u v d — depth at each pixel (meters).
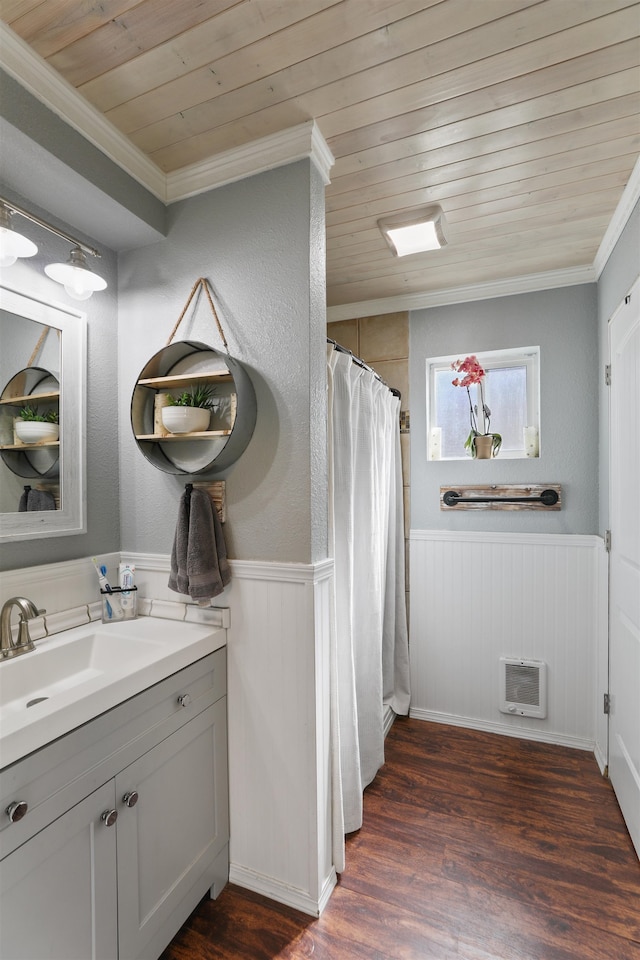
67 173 1.40
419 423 2.78
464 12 1.13
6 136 1.24
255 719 1.57
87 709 1.08
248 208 1.61
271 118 1.47
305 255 1.51
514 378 2.70
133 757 1.22
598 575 2.36
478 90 1.35
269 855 1.55
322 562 1.54
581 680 2.43
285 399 1.54
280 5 1.11
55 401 1.62
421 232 2.05
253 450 1.58
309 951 1.35
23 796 0.94
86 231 1.71
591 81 1.32
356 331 2.92
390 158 1.63
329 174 1.70
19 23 1.17
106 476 1.81
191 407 1.59
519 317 2.59
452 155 1.62
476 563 2.64
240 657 1.60
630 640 1.83
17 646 1.38
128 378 1.85
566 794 2.04
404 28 1.17
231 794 1.62
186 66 1.28
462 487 2.67
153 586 1.78
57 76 1.31
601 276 2.35
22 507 1.51
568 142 1.56
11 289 1.47
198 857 1.46
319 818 1.49
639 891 1.54
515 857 1.68
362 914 1.47
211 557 1.55
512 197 1.86
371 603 2.10
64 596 1.62
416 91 1.36
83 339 1.71
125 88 1.35
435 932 1.41
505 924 1.43
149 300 1.80
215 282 1.67
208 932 1.42
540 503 2.51
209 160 1.64
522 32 1.17
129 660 1.50
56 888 1.01
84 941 1.07
